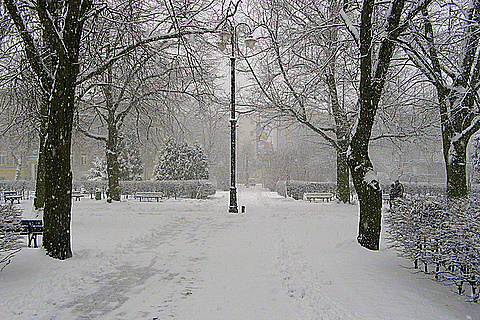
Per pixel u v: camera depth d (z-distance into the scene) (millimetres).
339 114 21875
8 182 42312
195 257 10289
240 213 20453
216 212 21000
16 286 7320
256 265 9336
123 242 12016
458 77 13023
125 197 33219
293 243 11461
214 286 7699
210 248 11461
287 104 21375
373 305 6117
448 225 6590
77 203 25844
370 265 8586
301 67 20234
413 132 19375
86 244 11570
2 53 11766
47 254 9531
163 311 6320
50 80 10609
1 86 13180
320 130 22672
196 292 7316
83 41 13227
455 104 13016
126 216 19156
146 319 5977
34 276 7965
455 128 13562
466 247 5980
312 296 6691
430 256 7199
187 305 6598
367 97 10672
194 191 33688
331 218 17859
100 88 19297
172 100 21406
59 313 6203
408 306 6043
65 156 9711
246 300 6816
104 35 13375
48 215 9609
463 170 13250
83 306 6547
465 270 6250
